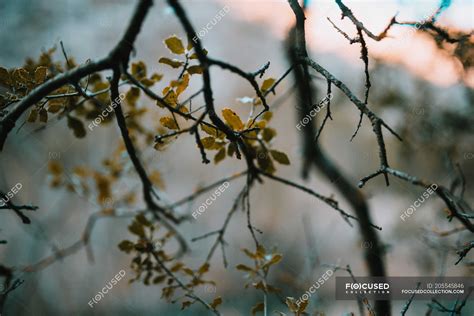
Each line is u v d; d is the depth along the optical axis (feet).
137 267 8.93
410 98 12.78
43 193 21.50
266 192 25.80
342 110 16.31
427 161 13.35
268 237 24.57
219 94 23.91
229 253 24.79
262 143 8.40
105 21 20.29
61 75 6.57
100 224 24.64
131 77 6.04
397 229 13.67
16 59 19.10
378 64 12.17
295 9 7.11
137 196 12.60
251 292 18.81
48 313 21.52
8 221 21.57
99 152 19.94
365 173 18.34
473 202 12.14
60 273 22.36
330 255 17.61
